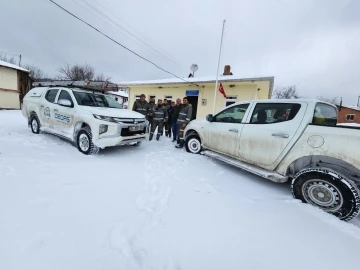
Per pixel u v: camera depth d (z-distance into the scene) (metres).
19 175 3.11
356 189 2.62
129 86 13.90
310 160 3.27
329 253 2.01
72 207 2.39
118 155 5.02
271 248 2.02
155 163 4.61
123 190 3.02
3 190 2.60
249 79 9.73
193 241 2.03
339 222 2.59
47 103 5.78
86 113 4.75
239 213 2.67
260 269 1.74
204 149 5.25
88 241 1.86
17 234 1.84
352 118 29.30
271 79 9.41
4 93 17.81
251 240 2.12
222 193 3.28
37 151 4.54
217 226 2.32
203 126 5.17
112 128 4.60
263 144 3.67
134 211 2.47
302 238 2.22
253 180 4.02
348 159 2.72
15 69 18.48
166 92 13.09
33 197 2.52
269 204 3.00
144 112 7.33
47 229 1.96
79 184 3.04
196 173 4.14
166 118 7.69
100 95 5.95
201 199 2.99
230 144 4.34
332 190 2.77
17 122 8.75
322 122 3.46
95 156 4.70
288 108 3.54
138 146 6.24
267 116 3.81
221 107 11.33
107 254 1.73
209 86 11.70
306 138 3.13
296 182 3.13
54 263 1.58
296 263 1.85
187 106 6.41
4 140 5.20
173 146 6.67
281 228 2.38
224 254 1.88
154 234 2.08
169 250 1.87
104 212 2.37
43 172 3.35
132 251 1.80
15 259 1.58
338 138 2.84
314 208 2.89
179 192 3.17
